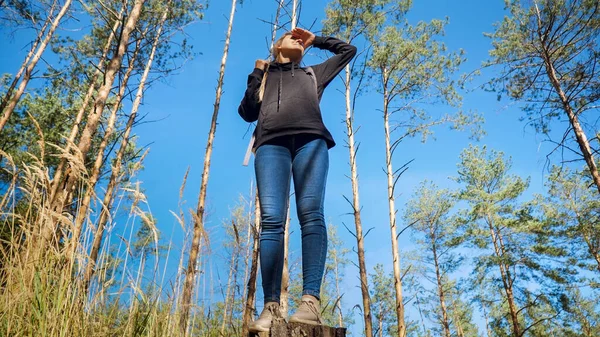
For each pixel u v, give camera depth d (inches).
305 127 61.1
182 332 84.1
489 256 694.5
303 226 57.8
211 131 399.2
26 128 481.4
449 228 780.0
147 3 455.2
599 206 624.1
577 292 737.0
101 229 73.0
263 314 53.2
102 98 274.1
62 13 434.3
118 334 72.1
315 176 59.0
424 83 483.8
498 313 845.2
